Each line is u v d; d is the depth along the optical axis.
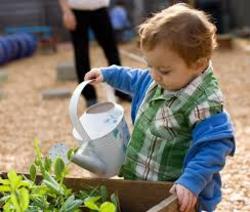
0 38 15.91
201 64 2.63
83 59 7.29
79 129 2.90
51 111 8.38
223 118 2.64
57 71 11.75
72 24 7.16
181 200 2.47
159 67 2.61
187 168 2.55
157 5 20.52
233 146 2.64
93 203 2.49
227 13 20.75
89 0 7.11
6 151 6.09
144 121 2.85
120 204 2.71
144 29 2.64
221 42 14.80
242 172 4.77
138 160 2.86
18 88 11.01
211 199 2.68
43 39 18.17
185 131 2.73
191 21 2.58
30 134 6.89
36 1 20.78
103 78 3.12
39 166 2.84
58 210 2.57
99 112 3.15
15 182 2.46
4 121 7.80
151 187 2.64
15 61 16.03
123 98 7.89
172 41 2.54
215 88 2.69
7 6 20.50
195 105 2.66
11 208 2.45
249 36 18.31
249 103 8.04
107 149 2.96
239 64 12.33
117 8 19.75
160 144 2.79
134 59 13.97
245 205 4.10
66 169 2.81
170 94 2.74
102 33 7.42
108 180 2.75
